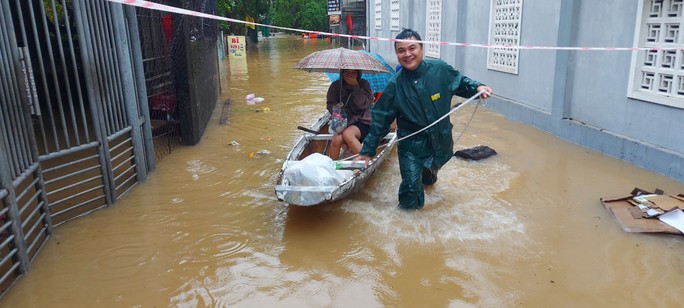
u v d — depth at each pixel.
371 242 4.67
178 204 5.59
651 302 3.70
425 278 4.07
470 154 7.00
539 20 8.52
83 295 3.90
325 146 6.77
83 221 5.16
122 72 5.71
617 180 6.05
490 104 10.38
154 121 8.27
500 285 3.96
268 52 28.55
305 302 3.78
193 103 7.83
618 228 4.85
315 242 4.69
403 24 16.73
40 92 8.70
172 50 7.55
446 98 4.91
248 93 13.24
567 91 7.83
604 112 7.14
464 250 4.50
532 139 7.98
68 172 6.61
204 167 6.84
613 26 6.81
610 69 6.93
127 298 3.86
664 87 6.12
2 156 3.82
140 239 4.78
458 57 11.96
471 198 5.64
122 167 6.73
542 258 4.35
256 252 4.53
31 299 3.85
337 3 29.80
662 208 4.94
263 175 6.52
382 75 8.80
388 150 6.30
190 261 4.39
